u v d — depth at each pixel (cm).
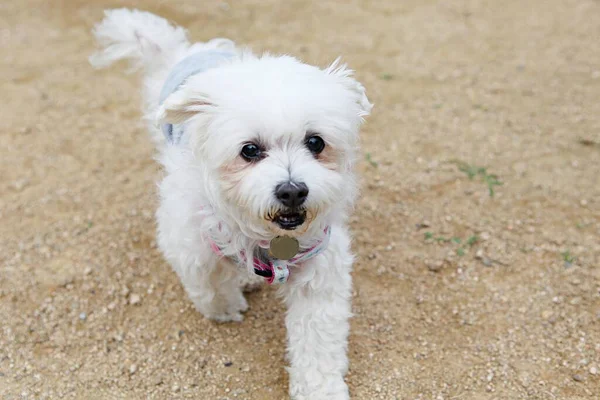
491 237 90
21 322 80
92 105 121
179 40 93
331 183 62
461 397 72
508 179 99
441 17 156
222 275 73
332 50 139
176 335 79
